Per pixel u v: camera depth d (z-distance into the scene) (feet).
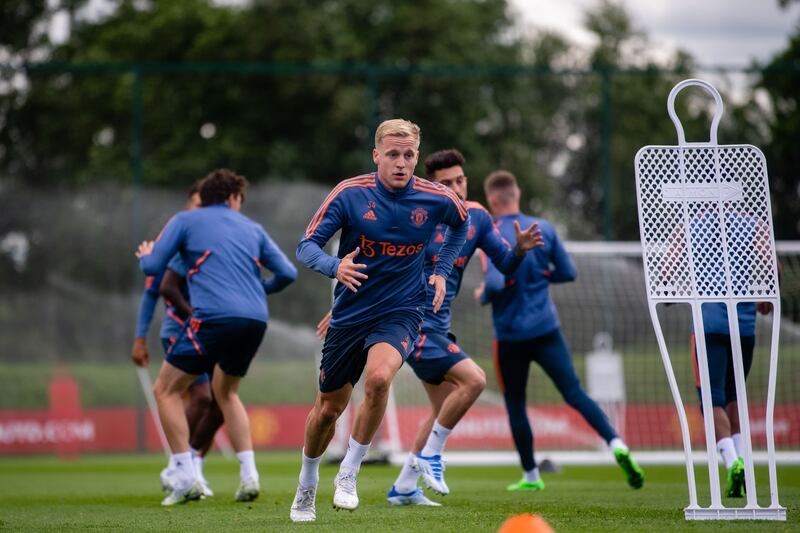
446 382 75.82
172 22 341.41
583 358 173.58
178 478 77.87
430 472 72.02
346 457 59.88
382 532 53.52
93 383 213.87
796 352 160.15
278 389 218.38
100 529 60.29
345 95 290.15
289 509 71.20
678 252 58.75
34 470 144.66
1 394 211.82
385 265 58.54
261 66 202.90
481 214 75.15
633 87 251.39
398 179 57.36
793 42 260.83
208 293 77.05
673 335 172.24
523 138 263.49
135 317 215.51
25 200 214.90
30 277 214.90
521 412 91.30
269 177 291.38
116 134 284.82
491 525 56.54
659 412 167.94
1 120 271.90
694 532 51.52
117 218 215.10
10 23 339.77
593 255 174.60
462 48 328.08
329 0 344.69
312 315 219.00
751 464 57.52
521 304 90.07
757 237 58.65
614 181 244.63
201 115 296.71
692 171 59.16
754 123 212.23
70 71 207.72
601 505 70.64
